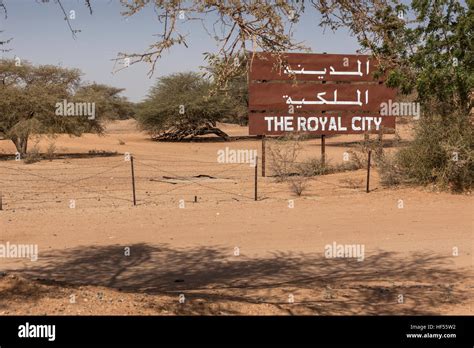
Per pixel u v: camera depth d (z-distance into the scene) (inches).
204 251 421.4
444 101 679.1
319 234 475.8
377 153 749.3
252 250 425.4
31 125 1242.6
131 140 2066.9
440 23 639.1
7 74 1293.1
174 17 225.5
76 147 1631.4
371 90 842.8
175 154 1449.3
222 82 232.1
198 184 789.9
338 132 844.6
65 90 1341.0
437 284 339.3
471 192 644.7
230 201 636.1
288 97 836.6
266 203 620.7
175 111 2044.8
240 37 230.2
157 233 478.0
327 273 365.7
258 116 839.7
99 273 360.2
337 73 836.0
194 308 267.9
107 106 1405.0
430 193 647.8
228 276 357.1
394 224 512.7
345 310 284.5
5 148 1520.7
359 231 486.3
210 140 2066.9
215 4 227.0
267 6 227.1
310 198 650.8
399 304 297.3
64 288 278.7
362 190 690.8
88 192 714.8
